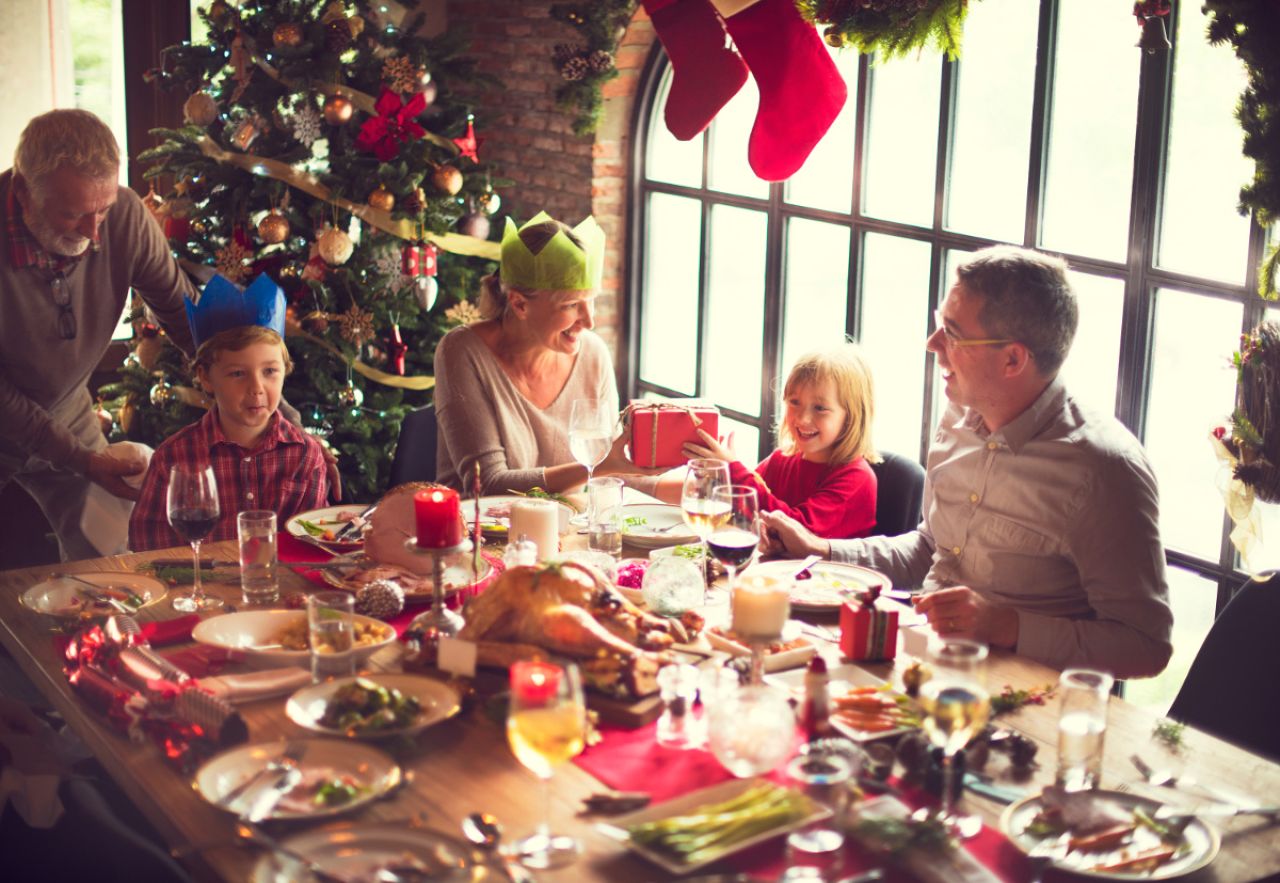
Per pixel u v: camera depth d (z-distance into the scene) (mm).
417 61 4105
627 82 4445
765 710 1492
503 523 2580
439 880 1342
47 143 2951
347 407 4141
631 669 1760
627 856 1410
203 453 2746
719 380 4426
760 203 4117
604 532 2316
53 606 2168
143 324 4227
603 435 2498
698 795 1513
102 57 4816
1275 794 1589
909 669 1747
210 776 1556
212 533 2760
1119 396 3113
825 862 1402
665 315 4625
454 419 2990
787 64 2623
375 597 2086
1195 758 1681
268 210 4234
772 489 2943
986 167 3416
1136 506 2174
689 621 2020
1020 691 1841
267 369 2727
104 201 3031
